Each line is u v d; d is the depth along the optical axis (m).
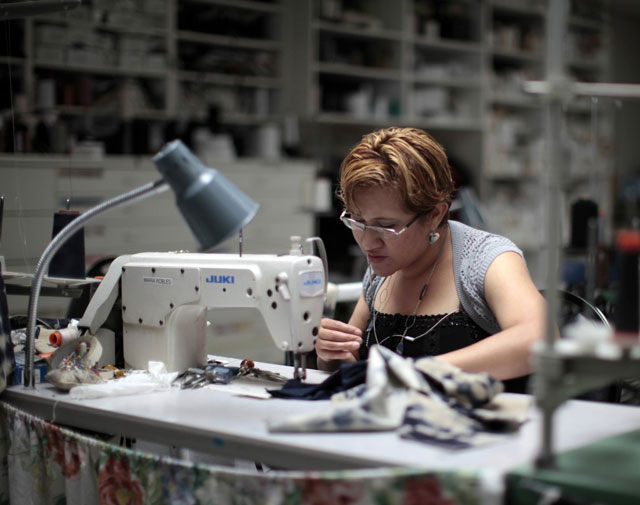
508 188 7.93
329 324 1.85
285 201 5.89
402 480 1.09
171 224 5.07
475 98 7.50
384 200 1.70
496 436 1.25
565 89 1.10
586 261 3.06
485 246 1.85
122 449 1.41
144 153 5.34
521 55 7.75
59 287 1.96
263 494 1.23
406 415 1.30
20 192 2.25
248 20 6.25
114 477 1.42
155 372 1.75
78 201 4.61
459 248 1.89
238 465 2.04
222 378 1.74
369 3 6.92
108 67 5.29
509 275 1.75
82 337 1.85
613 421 1.36
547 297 1.10
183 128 5.68
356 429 1.30
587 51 8.55
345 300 2.47
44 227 2.24
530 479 1.06
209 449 1.37
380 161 1.71
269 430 1.32
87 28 5.16
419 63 7.14
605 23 8.69
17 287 1.99
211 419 1.42
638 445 1.20
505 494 1.06
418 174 1.70
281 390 1.60
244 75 6.14
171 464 1.34
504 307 1.71
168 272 1.80
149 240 4.96
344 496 1.14
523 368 1.58
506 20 7.95
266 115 6.33
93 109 5.21
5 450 1.74
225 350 5.12
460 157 7.67
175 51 5.73
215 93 6.03
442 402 1.34
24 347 1.87
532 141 8.02
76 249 1.90
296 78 6.43
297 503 1.19
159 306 1.81
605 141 8.39
